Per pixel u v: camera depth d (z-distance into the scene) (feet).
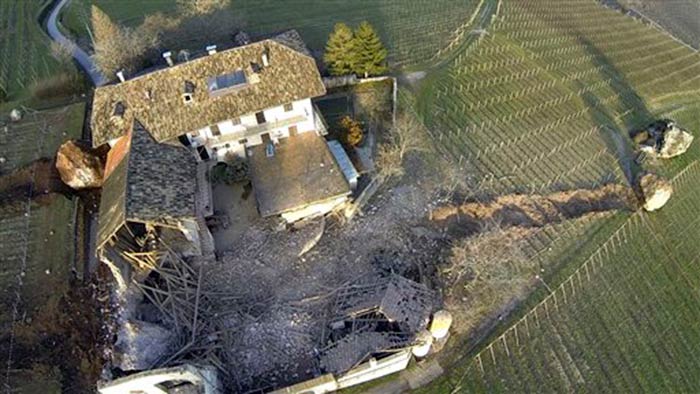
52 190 169.07
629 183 201.46
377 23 266.16
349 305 149.79
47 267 152.87
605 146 214.48
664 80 262.88
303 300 151.33
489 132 208.33
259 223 165.89
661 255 184.03
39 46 251.60
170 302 146.61
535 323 157.28
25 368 135.54
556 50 260.42
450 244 169.58
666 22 332.80
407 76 228.02
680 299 174.91
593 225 184.03
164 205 146.41
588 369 152.35
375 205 176.24
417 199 179.42
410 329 144.25
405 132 189.67
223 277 154.51
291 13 276.21
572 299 164.86
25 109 204.54
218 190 174.60
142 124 165.07
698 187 211.00
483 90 226.58
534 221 182.19
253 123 173.99
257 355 143.02
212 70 171.32
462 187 185.98
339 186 165.27
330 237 166.40
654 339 163.32
